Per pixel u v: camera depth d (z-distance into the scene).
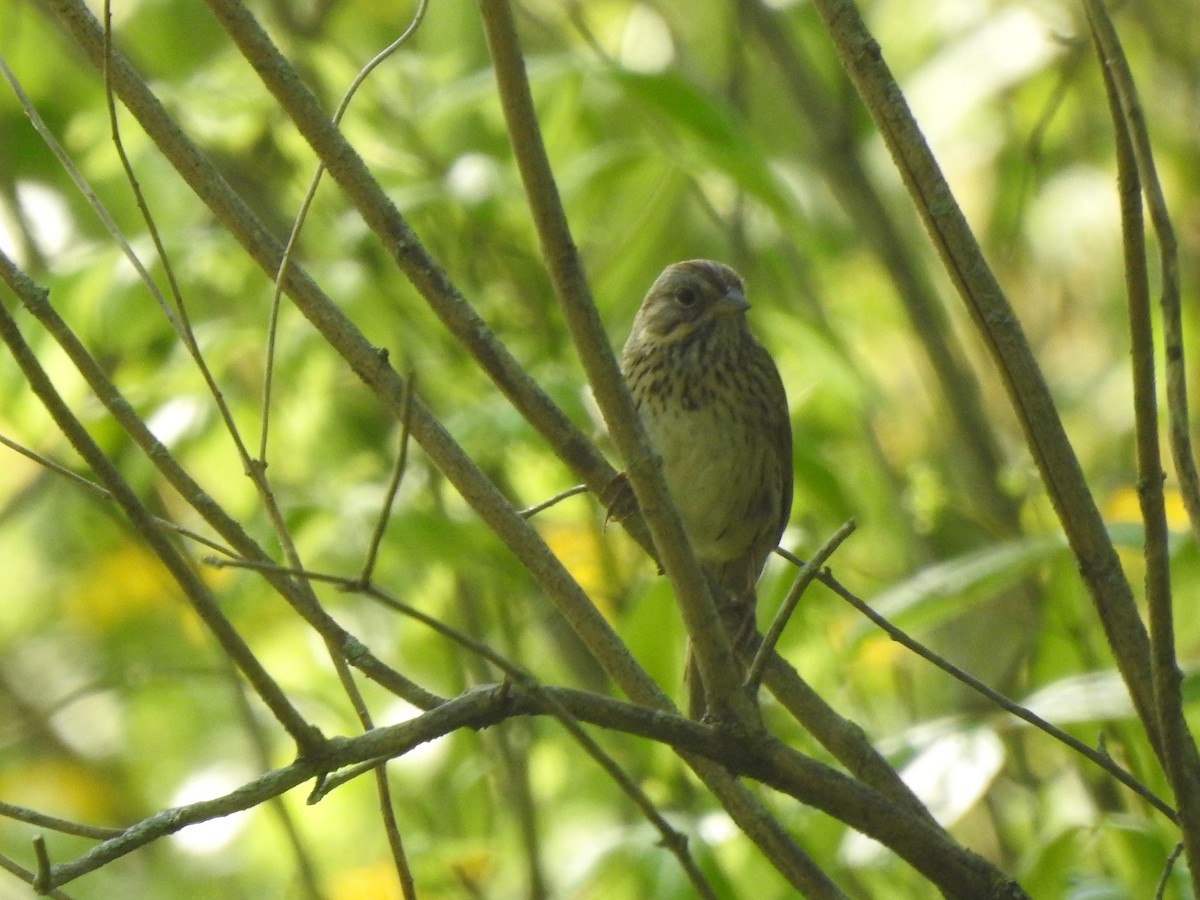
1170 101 14.64
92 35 6.20
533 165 5.49
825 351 11.45
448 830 11.59
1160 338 12.39
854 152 12.80
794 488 11.16
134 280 10.55
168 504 12.23
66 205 12.45
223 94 11.20
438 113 10.88
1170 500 10.99
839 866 8.83
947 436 13.10
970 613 12.55
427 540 10.14
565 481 11.30
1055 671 9.26
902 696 11.70
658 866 8.41
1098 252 14.50
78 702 13.15
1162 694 5.42
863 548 12.32
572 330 5.53
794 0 12.99
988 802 10.68
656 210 11.20
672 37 14.10
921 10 14.77
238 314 11.43
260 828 11.79
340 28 13.38
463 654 11.23
